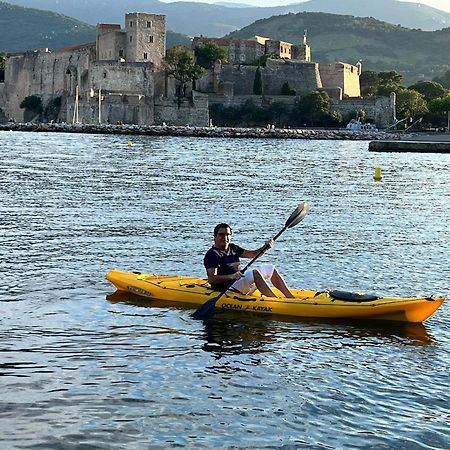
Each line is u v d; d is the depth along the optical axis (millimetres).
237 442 10016
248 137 138125
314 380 12359
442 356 13844
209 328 15172
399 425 10680
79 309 16188
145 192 39656
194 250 23422
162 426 10438
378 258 23125
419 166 71812
